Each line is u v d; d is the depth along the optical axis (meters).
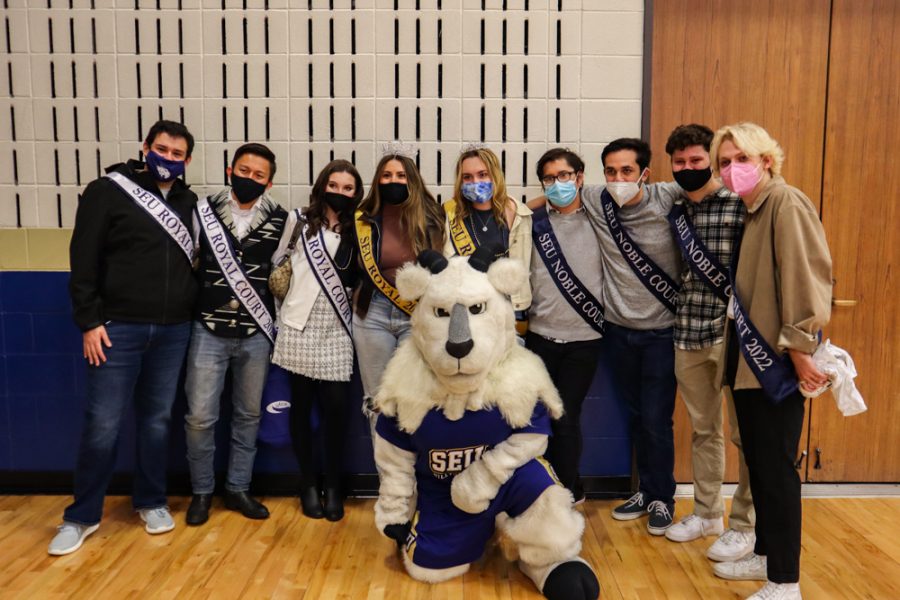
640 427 3.26
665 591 2.61
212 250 3.08
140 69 3.43
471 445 2.57
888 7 3.41
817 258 2.30
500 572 2.76
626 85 3.42
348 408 3.41
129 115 3.45
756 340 2.38
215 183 3.49
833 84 3.45
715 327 2.87
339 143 3.46
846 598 2.55
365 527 3.15
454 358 2.39
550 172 3.00
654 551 2.94
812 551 2.92
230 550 2.92
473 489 2.56
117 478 3.51
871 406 3.59
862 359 3.56
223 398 3.46
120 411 2.95
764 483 2.43
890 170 3.48
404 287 2.53
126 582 2.64
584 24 3.40
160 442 3.09
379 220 3.07
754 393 2.42
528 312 3.19
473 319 2.45
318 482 3.47
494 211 3.06
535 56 3.41
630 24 3.39
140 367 2.99
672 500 3.20
